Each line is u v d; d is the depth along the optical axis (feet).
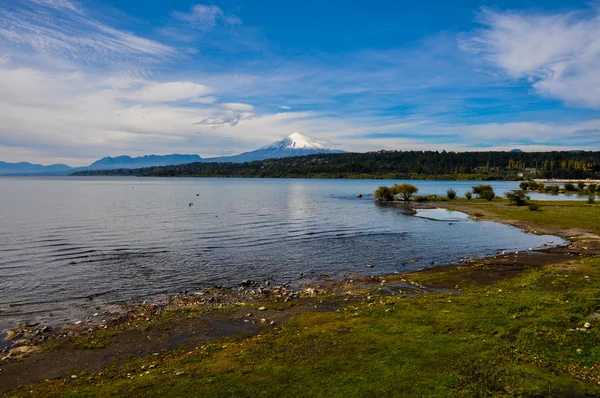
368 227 177.17
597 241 127.54
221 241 141.69
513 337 47.09
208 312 65.10
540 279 77.15
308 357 44.70
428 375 39.01
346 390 36.81
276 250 124.88
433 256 114.42
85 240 143.54
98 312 68.08
